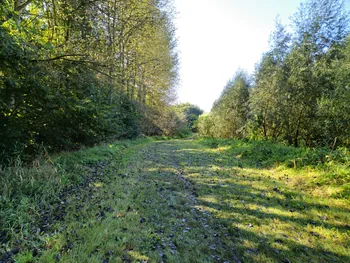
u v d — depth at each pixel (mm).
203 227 3111
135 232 2846
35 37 4820
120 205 3686
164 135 28891
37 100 5203
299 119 8773
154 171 6516
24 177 3799
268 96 9688
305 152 6609
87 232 2732
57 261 2172
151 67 16016
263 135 11359
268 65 10367
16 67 4211
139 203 3852
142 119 22531
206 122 22469
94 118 7883
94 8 6848
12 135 4645
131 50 12211
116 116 13586
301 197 4316
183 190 4777
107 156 8078
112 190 4445
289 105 8961
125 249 2465
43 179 4090
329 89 7715
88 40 6371
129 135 17547
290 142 9531
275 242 2750
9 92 4531
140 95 18188
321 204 3953
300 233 2977
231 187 5039
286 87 8906
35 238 2568
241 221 3316
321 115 7398
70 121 6832
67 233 2695
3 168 4094
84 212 3326
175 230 2992
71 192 4141
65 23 6293
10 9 3691
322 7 8727
